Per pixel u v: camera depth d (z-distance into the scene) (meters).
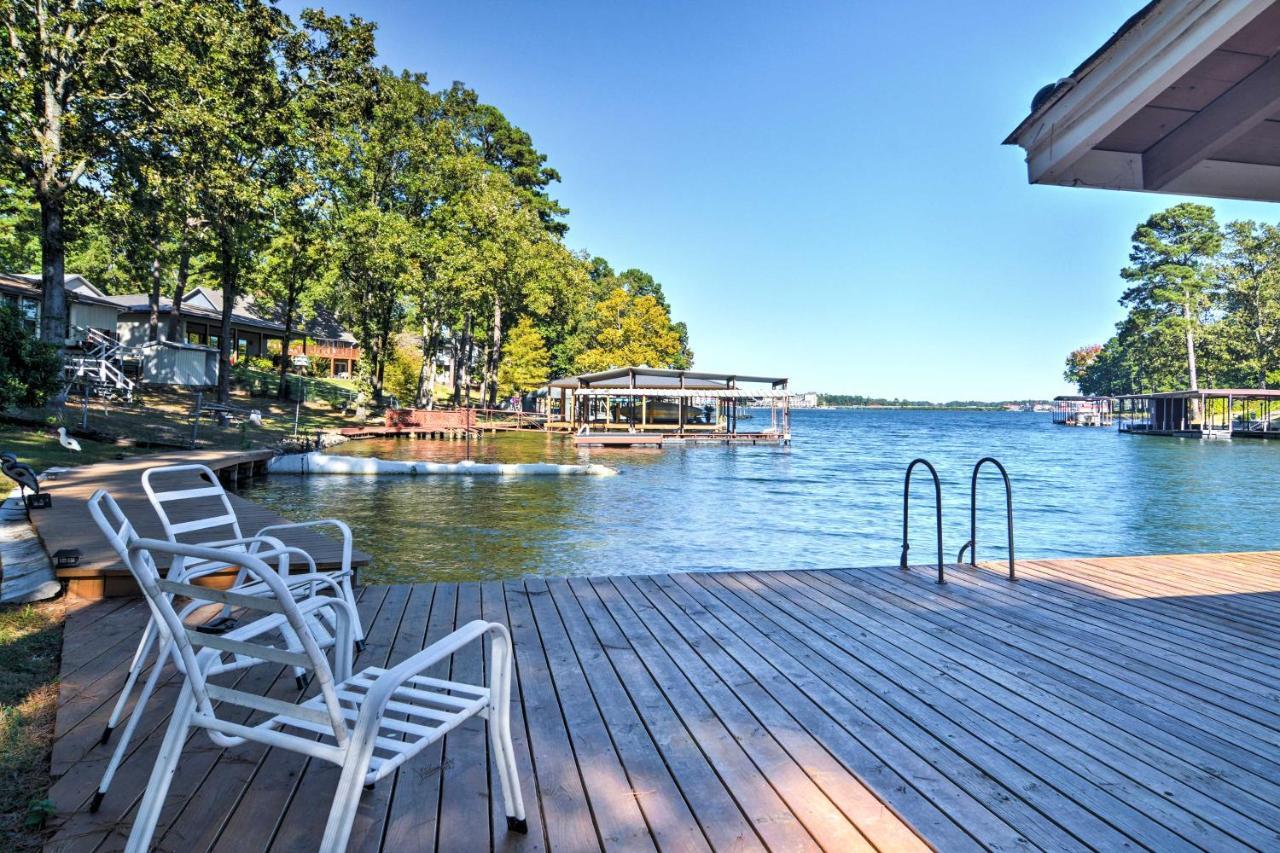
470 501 15.53
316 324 54.38
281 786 2.40
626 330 58.94
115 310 35.25
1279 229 60.75
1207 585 5.75
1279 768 2.67
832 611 4.86
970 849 2.12
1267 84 2.36
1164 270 63.44
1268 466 29.70
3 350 14.07
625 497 16.83
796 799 2.39
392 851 2.07
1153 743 2.87
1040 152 2.92
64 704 3.02
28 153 16.52
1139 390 82.69
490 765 2.60
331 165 30.58
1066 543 12.18
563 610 4.77
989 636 4.33
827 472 24.91
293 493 16.28
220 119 18.53
